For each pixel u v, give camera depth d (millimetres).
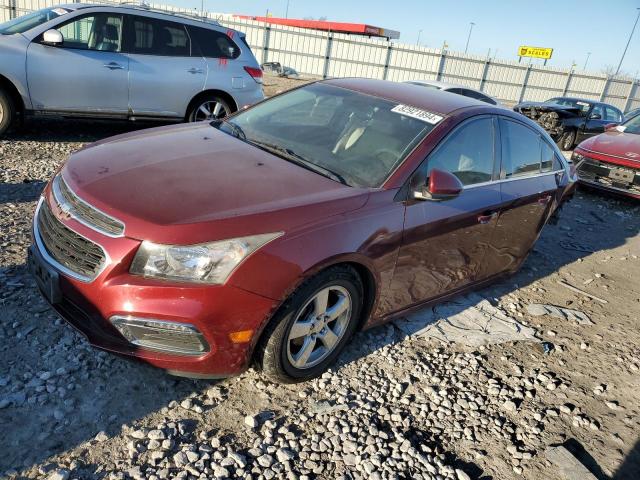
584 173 8930
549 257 5926
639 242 7031
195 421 2650
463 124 3689
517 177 4312
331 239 2752
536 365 3727
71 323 2654
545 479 2721
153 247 2422
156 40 7520
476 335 3932
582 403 3393
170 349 2529
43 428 2451
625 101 32719
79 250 2576
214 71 7945
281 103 4176
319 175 3197
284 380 2914
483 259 4117
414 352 3578
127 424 2559
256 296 2531
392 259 3164
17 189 5199
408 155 3336
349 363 3326
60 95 6941
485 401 3238
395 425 2898
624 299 5133
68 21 6902
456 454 2789
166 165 2994
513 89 30219
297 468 2496
